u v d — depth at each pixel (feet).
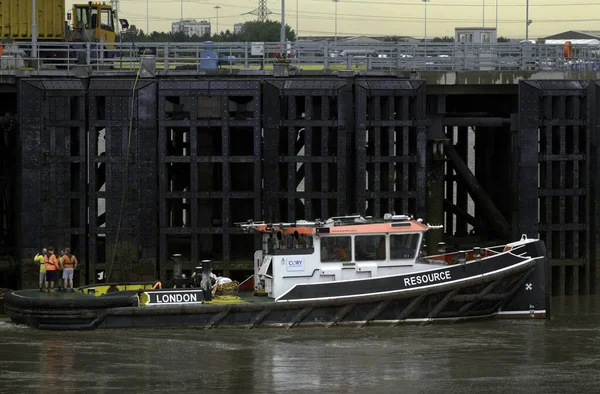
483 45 465.47
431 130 458.91
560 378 302.45
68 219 428.97
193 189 429.79
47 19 526.16
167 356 319.27
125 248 429.79
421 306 359.05
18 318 351.87
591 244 455.22
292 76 440.45
